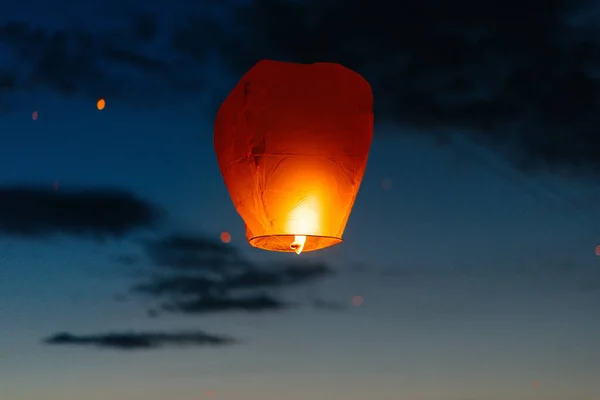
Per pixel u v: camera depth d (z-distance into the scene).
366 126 3.21
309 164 3.11
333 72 3.17
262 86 3.10
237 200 3.25
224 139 3.25
